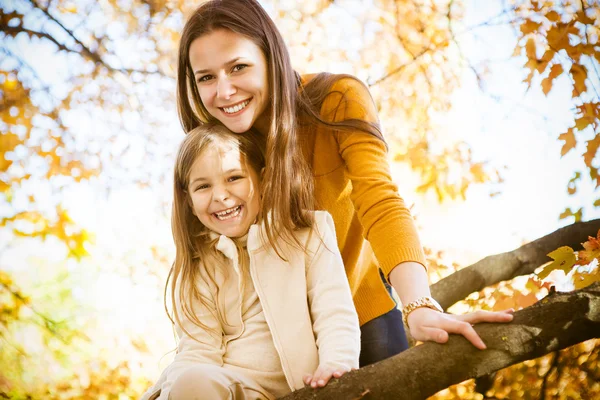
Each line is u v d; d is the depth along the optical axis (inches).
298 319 85.3
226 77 90.0
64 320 266.5
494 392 178.2
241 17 91.1
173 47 283.3
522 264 151.1
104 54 281.0
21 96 273.9
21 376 257.8
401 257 79.9
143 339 269.4
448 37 279.6
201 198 92.0
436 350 70.5
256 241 89.4
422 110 275.1
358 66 280.5
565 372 179.0
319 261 87.7
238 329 90.0
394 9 284.8
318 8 284.2
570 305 68.7
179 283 95.0
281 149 90.5
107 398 260.1
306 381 77.4
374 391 70.9
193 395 74.6
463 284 150.3
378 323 100.0
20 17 272.1
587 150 230.5
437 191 261.1
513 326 69.3
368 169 88.6
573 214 235.5
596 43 240.7
